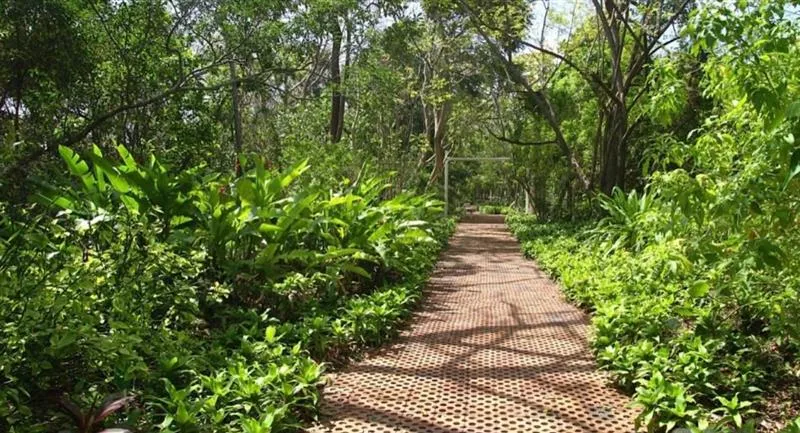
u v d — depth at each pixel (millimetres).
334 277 4988
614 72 11438
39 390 2652
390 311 4520
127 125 9328
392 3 11203
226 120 12680
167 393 2719
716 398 2850
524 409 2990
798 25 2756
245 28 8828
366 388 3291
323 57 14844
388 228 6129
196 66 9680
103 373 2791
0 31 6754
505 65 12852
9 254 2674
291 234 5164
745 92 2684
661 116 3881
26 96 7562
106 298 2939
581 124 15508
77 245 3303
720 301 3611
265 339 3541
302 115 14812
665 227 3344
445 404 3057
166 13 8711
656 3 10492
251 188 4746
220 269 4605
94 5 8078
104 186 4504
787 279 3205
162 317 3486
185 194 4461
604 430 2748
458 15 14664
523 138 17625
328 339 3797
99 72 8656
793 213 2707
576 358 3881
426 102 19219
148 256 3146
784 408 2873
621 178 12094
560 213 17828
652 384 2805
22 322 2379
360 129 18344
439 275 7961
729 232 2988
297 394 2945
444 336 4492
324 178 10789
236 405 2590
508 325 4852
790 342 3348
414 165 19438
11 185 5312
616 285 5168
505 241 13766
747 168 2750
